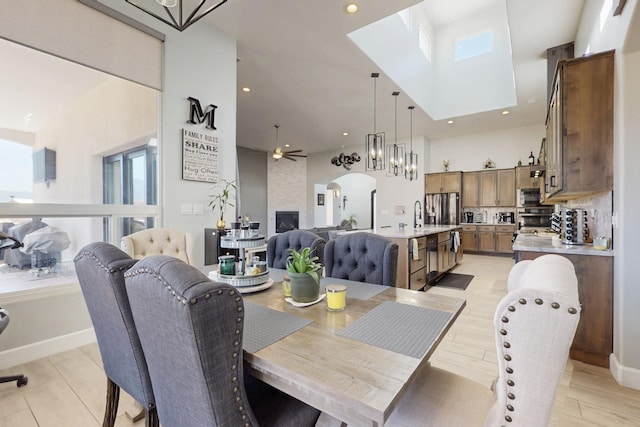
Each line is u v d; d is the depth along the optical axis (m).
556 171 2.93
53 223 2.60
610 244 2.45
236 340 0.89
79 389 2.05
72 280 2.67
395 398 0.78
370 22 3.36
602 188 2.43
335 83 4.95
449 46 6.87
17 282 2.42
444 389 1.25
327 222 13.65
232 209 3.64
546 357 0.66
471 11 6.55
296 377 0.89
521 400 0.69
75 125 2.77
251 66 4.37
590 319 2.43
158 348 0.94
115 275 1.15
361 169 9.47
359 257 2.17
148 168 3.10
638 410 1.89
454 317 1.35
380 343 1.08
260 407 1.14
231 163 3.63
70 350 2.59
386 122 7.09
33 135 2.60
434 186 8.47
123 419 1.76
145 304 0.93
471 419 1.07
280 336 1.14
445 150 8.77
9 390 2.04
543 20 3.54
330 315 1.36
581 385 2.15
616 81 2.31
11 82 2.53
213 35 3.44
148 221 3.07
